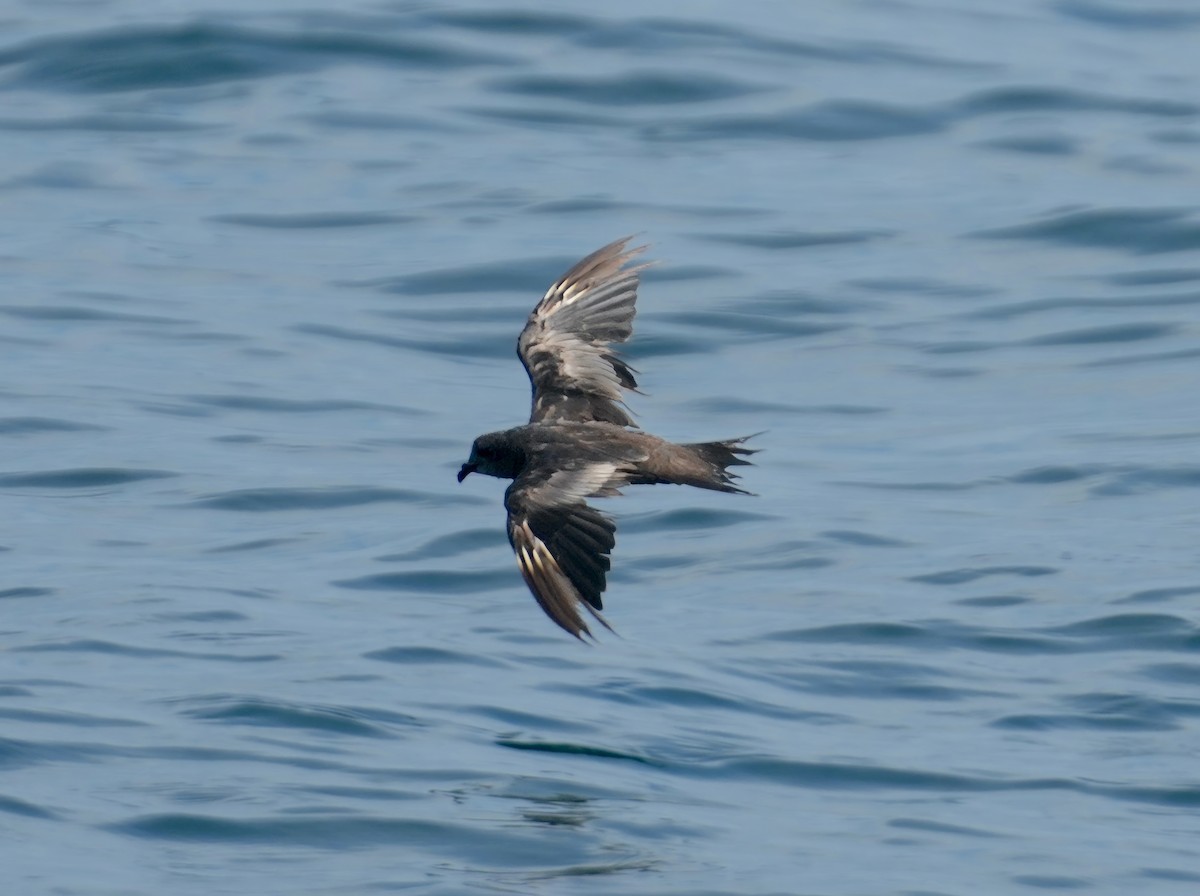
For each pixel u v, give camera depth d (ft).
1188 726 42.24
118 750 38.78
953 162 90.68
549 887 33.30
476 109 94.79
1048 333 71.82
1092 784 39.11
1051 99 98.27
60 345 70.03
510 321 72.90
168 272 78.02
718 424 64.39
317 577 51.16
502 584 51.01
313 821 35.70
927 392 67.10
